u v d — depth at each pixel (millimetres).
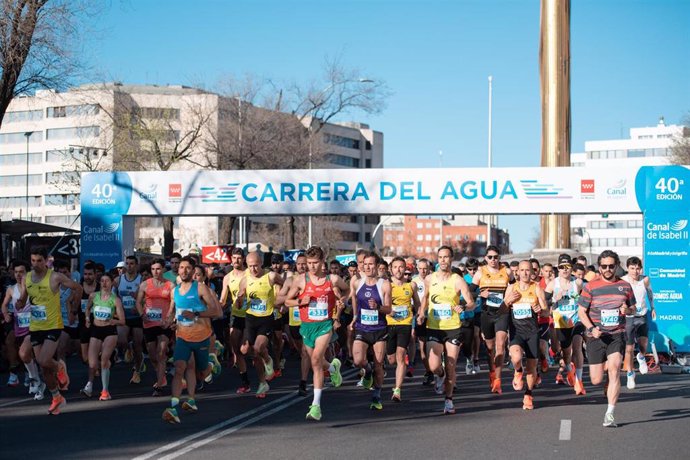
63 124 82875
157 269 13742
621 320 10562
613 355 10391
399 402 12539
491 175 21328
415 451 8602
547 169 21125
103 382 12945
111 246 22797
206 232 80875
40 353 11453
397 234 171375
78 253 23922
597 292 10625
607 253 10602
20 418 11047
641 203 20625
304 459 8195
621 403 12500
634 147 125188
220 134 42625
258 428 10102
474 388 14492
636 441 9211
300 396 13141
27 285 11578
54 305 11625
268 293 12984
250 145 42000
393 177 21703
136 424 10445
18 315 14133
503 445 8953
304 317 10898
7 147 85938
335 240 90688
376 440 9258
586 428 10133
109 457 8312
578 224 125562
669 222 20453
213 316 11070
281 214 22297
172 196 22562
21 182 85312
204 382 14875
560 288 14250
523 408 11844
